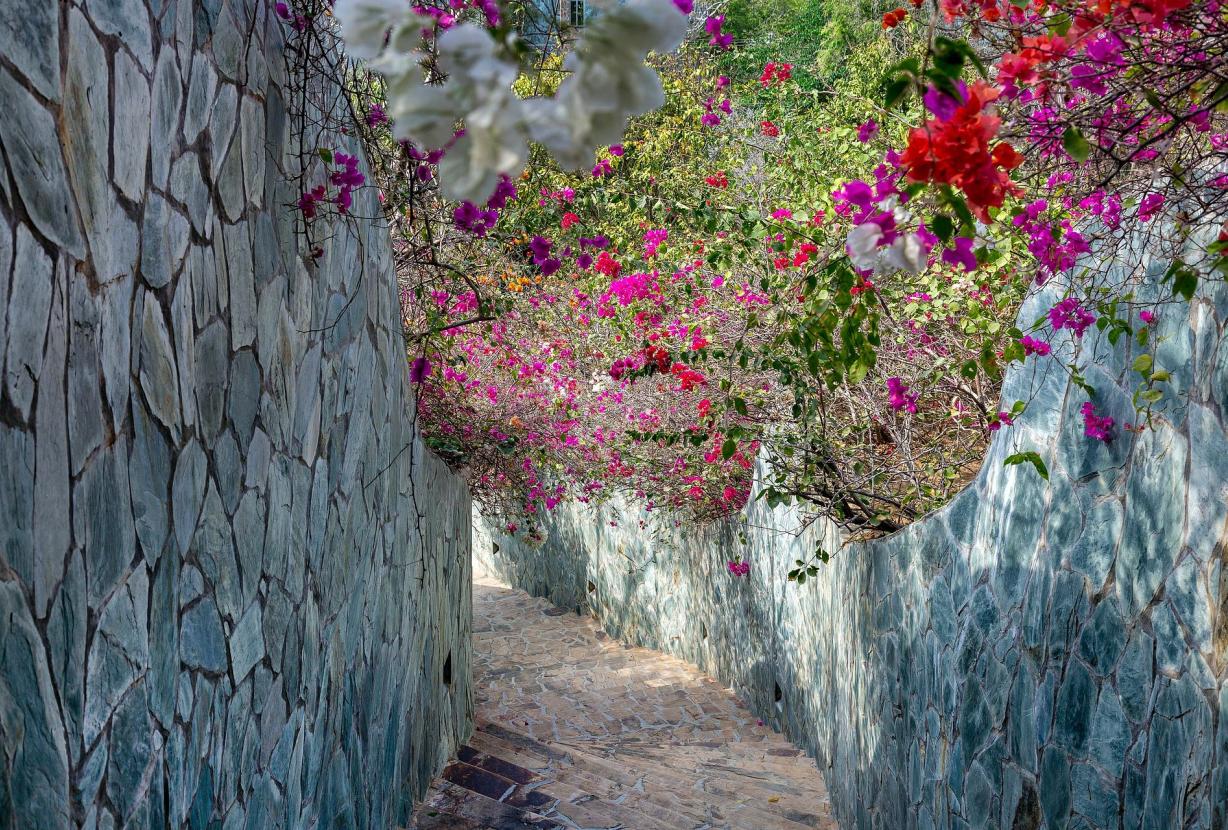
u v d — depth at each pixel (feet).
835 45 47.65
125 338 6.95
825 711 23.27
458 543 23.62
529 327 30.19
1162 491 9.21
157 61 7.38
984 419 17.28
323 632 12.19
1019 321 12.84
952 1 7.28
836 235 14.61
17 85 5.53
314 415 11.62
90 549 6.45
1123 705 9.62
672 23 3.69
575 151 3.83
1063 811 10.68
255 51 9.43
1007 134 7.66
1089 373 10.78
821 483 20.38
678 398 28.78
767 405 21.71
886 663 17.66
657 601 38.29
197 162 8.16
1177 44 7.09
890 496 20.43
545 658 37.27
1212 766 7.91
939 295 15.96
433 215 17.58
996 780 12.50
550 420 29.96
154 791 7.48
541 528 46.50
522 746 24.67
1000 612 12.71
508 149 3.78
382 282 15.10
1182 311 9.00
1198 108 7.65
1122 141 8.18
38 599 5.78
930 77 5.16
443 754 21.39
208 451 8.52
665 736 27.99
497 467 28.30
